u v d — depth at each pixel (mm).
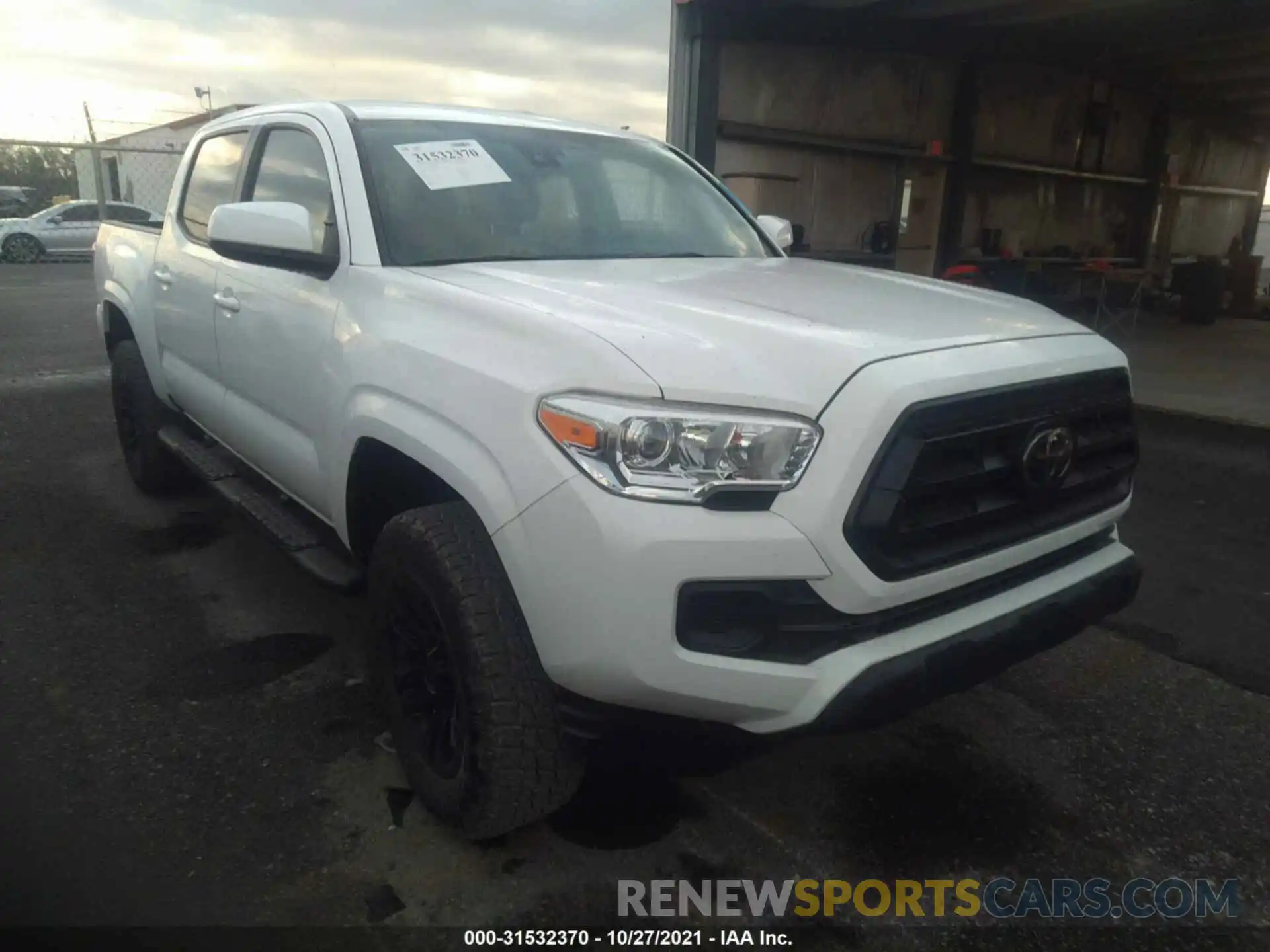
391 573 2514
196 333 3965
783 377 2094
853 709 2086
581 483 2021
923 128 13094
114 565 4266
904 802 2801
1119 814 2779
